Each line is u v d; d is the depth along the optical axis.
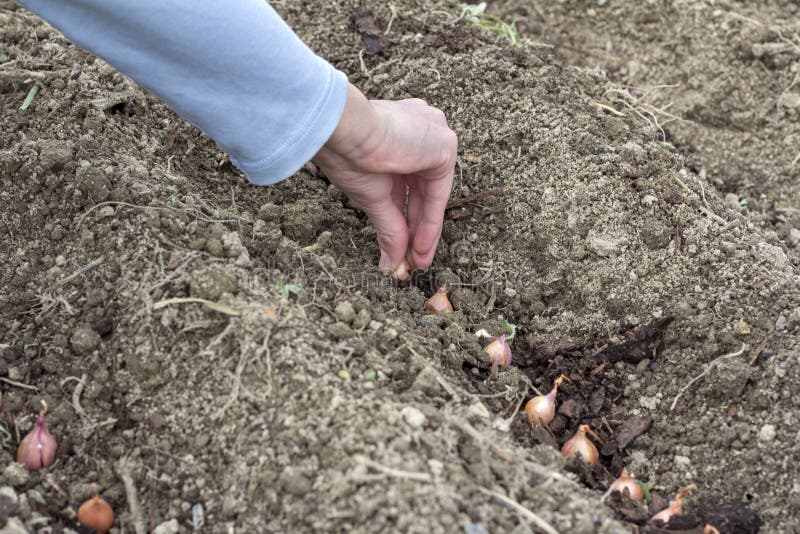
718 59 3.70
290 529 1.84
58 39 3.03
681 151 3.43
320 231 2.68
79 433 2.12
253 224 2.54
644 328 2.49
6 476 2.03
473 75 3.11
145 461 2.05
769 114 3.55
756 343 2.36
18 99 2.74
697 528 2.04
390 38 3.30
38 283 2.38
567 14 4.04
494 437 2.07
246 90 1.84
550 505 1.92
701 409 2.32
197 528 1.94
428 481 1.84
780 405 2.23
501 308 2.70
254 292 2.17
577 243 2.70
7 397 2.19
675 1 3.91
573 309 2.66
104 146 2.61
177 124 2.88
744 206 3.21
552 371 2.50
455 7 3.59
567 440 2.32
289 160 1.93
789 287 2.46
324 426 1.93
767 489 2.13
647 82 3.71
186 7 1.71
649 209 2.72
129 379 2.16
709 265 2.56
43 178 2.49
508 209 2.85
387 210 2.32
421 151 2.17
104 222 2.38
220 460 2.00
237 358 2.07
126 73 1.85
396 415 1.96
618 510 2.07
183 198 2.48
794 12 3.88
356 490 1.83
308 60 1.88
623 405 2.42
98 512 1.96
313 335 2.13
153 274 2.23
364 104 2.00
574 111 3.04
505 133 2.99
